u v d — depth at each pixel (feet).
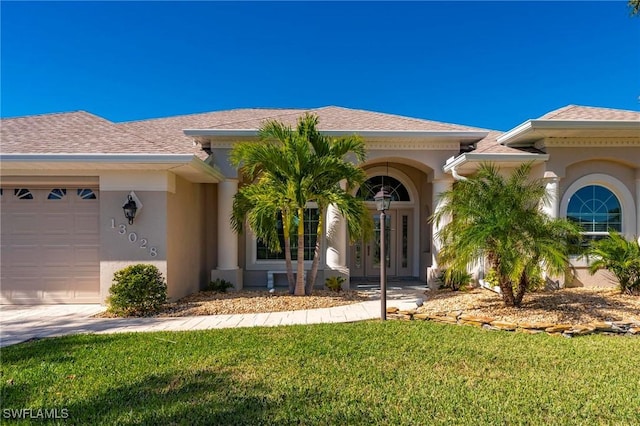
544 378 17.13
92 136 35.96
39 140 34.78
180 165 32.63
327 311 31.76
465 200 30.37
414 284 47.91
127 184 34.14
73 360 19.44
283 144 35.55
